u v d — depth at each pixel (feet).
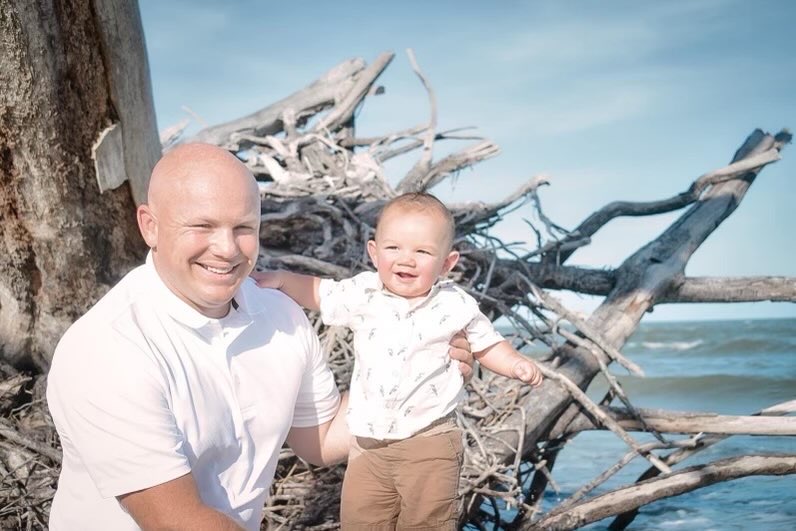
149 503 8.36
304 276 11.16
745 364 77.66
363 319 10.84
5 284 15.61
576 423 19.74
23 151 14.16
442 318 10.64
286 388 9.87
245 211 8.66
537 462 19.97
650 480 17.88
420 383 10.55
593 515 17.29
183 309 9.02
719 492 25.73
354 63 35.27
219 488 9.32
